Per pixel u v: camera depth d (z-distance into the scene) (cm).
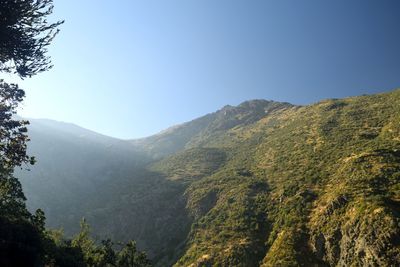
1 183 3253
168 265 7262
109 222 10644
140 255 4869
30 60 2397
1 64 2395
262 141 13112
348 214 5656
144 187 12256
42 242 3416
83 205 12988
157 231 9231
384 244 4800
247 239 6550
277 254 5662
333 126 10938
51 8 2364
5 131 2823
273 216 7019
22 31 2322
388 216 5053
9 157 2911
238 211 7644
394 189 5919
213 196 9138
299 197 6994
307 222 6234
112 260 4547
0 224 2952
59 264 3647
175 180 11656
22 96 2781
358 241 5116
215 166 12412
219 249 6438
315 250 5584
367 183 6294
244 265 5856
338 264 5241
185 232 8438
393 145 7856
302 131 11606
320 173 7844
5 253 2833
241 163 11294
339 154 8462
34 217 3484
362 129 9806
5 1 2167
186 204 9594
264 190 8288
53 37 2441
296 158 9456
